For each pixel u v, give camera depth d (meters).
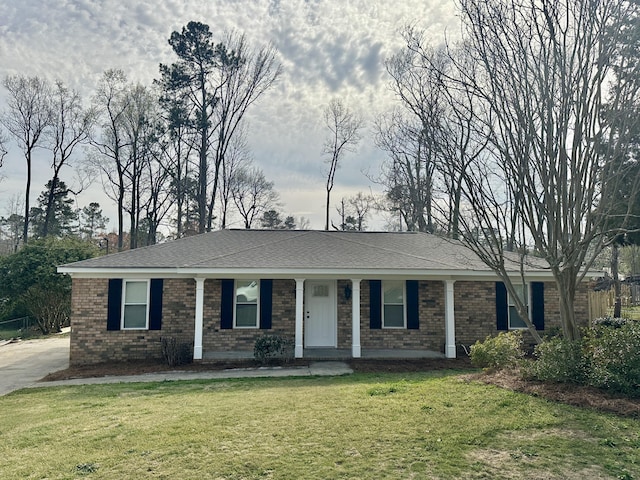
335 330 15.30
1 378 12.39
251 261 14.17
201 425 6.80
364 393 8.55
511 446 5.69
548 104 8.65
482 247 11.02
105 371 12.88
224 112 34.34
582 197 8.77
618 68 8.50
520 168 9.06
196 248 16.03
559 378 8.06
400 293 15.37
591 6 8.19
